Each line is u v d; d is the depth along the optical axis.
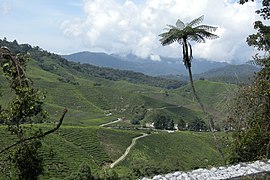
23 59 6.84
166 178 10.09
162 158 75.06
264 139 17.08
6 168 6.71
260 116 17.59
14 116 6.41
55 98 145.75
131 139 89.06
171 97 186.38
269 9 19.81
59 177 51.69
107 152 77.19
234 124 18.70
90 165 64.94
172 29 19.19
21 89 6.40
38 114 6.67
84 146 76.31
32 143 6.82
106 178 45.38
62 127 83.38
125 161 72.62
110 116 138.50
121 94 164.00
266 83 17.12
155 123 119.12
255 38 19.25
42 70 186.12
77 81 193.38
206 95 172.00
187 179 10.10
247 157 17.77
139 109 148.00
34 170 6.98
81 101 151.12
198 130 114.31
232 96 19.17
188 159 73.12
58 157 60.81
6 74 6.62
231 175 10.61
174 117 138.88
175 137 91.06
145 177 10.38
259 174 10.89
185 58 20.30
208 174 10.53
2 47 6.56
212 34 19.05
